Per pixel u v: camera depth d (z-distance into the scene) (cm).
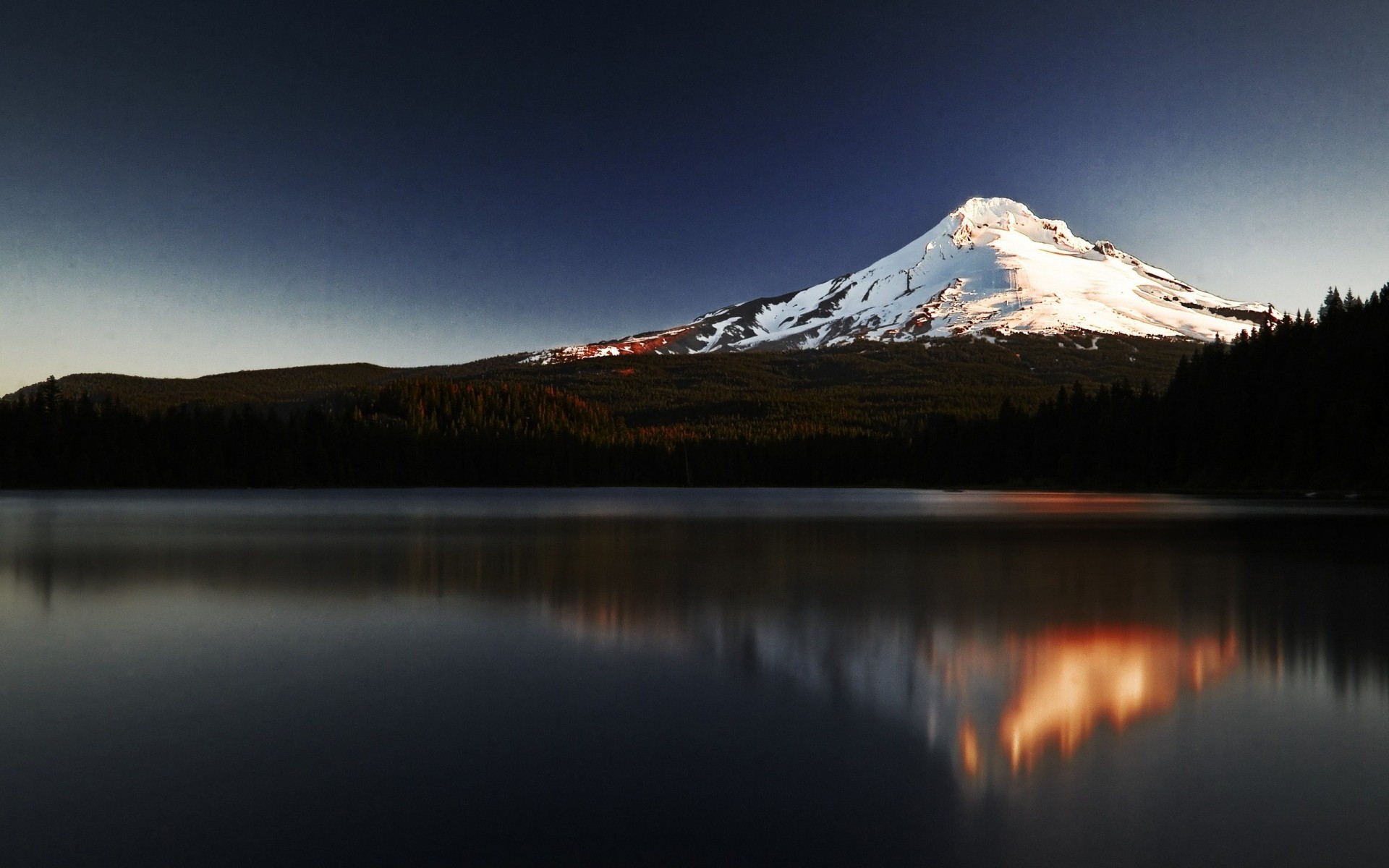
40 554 4019
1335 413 9200
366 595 2731
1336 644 1978
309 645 1997
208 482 13625
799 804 1103
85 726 1416
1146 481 11531
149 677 1719
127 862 958
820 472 17412
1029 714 1462
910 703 1523
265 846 996
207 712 1491
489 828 1035
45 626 2247
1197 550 4019
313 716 1460
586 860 959
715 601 2595
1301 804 1100
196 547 4372
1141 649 1930
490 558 3816
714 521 6588
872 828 1035
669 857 964
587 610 2444
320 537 4994
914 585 2930
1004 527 5750
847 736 1350
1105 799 1116
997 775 1194
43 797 1130
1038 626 2184
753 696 1567
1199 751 1283
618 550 4191
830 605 2516
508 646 1975
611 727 1395
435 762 1243
